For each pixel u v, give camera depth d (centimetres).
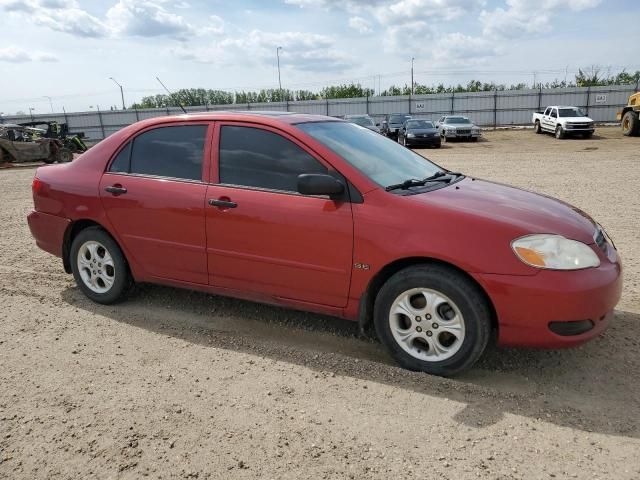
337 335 422
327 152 378
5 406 326
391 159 423
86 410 319
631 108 2828
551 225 339
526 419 302
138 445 285
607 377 348
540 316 318
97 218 468
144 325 445
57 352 397
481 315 330
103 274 484
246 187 401
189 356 388
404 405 318
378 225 351
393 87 6347
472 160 1927
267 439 288
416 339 358
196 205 415
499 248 325
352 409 315
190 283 439
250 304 487
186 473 263
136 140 460
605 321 339
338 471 261
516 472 258
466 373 356
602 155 1927
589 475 255
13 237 785
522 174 1415
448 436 287
